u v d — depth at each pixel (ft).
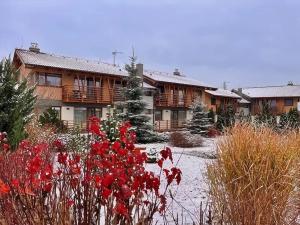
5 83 37.91
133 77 88.94
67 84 104.58
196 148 68.33
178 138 73.26
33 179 9.04
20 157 13.53
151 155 40.65
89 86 110.01
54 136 47.09
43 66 94.79
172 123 142.61
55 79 102.12
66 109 103.81
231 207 12.20
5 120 35.60
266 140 14.94
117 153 9.24
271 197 12.78
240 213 11.79
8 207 8.94
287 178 14.02
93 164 9.30
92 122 10.36
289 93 199.93
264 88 217.36
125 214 8.21
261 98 204.33
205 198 21.27
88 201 8.91
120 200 8.49
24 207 8.88
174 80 143.95
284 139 16.19
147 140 83.30
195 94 152.87
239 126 16.61
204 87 153.48
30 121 46.75
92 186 8.98
